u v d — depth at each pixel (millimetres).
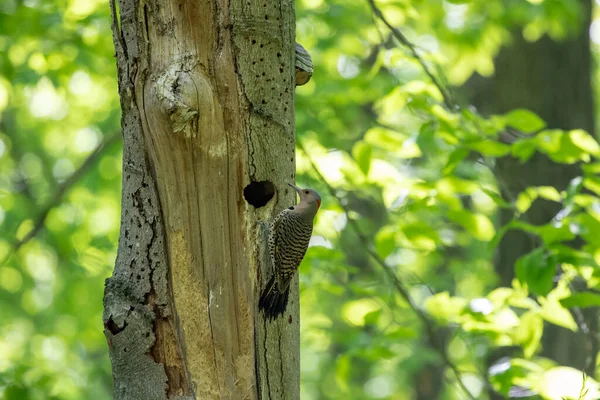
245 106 7828
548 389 10492
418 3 15391
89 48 16000
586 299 10367
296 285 8414
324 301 20219
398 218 14930
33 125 22844
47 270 23797
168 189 7672
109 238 21078
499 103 18828
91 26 15516
